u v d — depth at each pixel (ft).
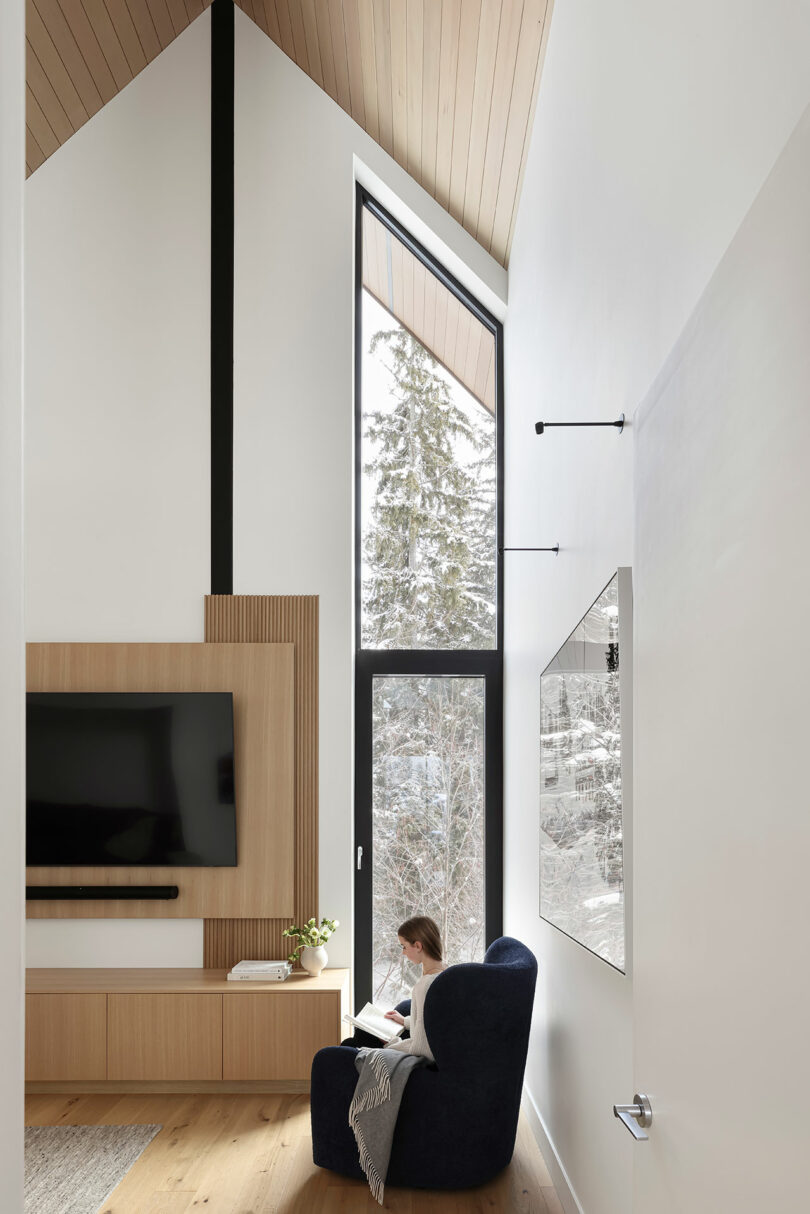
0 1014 4.55
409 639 20.08
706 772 4.40
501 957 14.15
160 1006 16.37
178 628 18.88
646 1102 5.64
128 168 19.61
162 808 18.03
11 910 4.69
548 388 13.55
